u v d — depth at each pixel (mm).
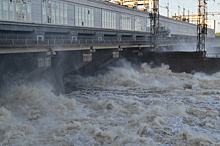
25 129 23094
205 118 26516
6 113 25625
